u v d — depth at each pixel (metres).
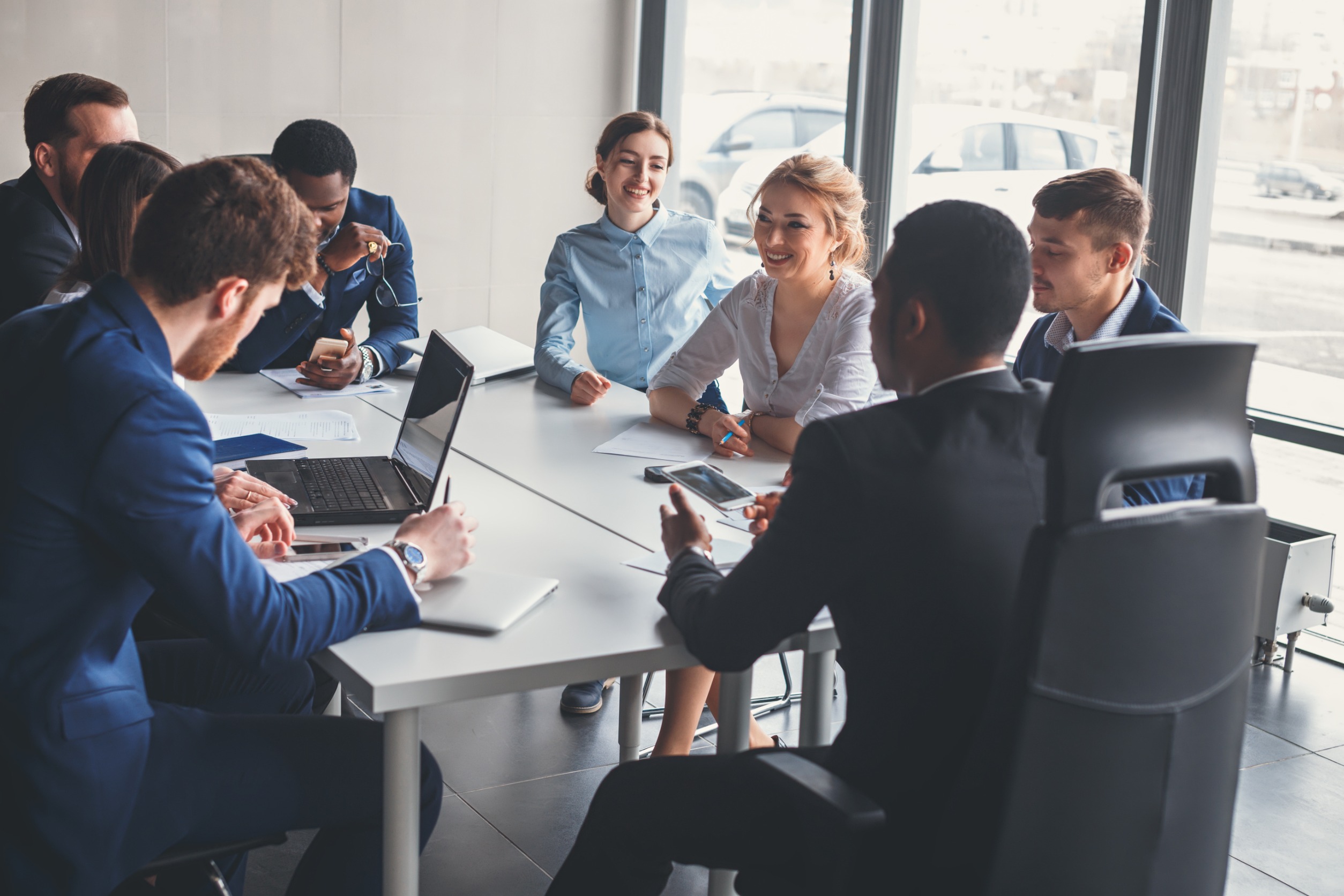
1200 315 3.61
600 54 5.26
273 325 3.06
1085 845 1.23
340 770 1.65
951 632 1.33
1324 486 3.44
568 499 2.22
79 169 2.78
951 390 1.40
